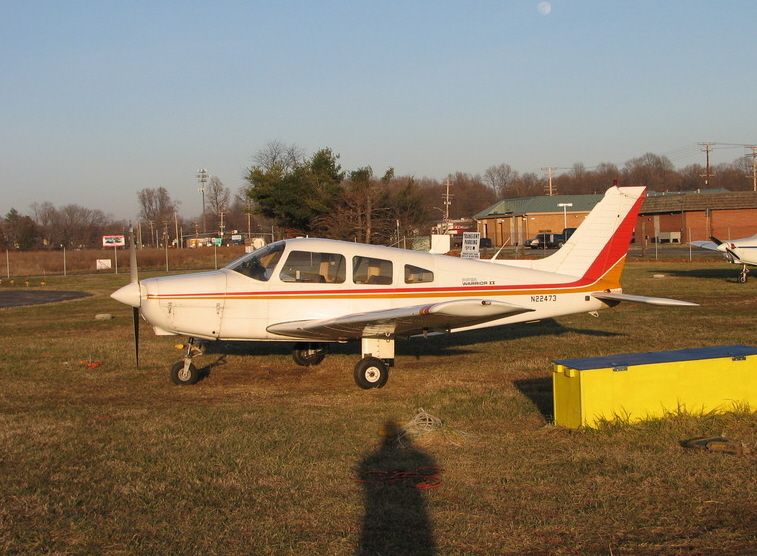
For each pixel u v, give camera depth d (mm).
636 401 6727
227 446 6336
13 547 4301
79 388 9195
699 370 6914
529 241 60969
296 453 6129
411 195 38406
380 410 7746
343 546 4301
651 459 5734
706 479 5262
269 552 4227
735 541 4266
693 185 111125
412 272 10016
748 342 11648
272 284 9680
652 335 12688
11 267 48438
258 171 40312
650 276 26594
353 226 37438
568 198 67812
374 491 5215
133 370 10406
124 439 6594
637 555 4125
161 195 113688
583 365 6715
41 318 18828
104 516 4781
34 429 6965
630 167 119500
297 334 9570
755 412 6984
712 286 22188
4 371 10383
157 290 9500
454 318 8727
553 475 5477
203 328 9578
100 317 18281
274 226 42750
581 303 10633
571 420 6734
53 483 5430
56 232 96688
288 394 8750
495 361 10586
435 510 4832
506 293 10305
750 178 106312
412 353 11461
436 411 7559
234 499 5066
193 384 9422
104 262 48219
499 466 5723
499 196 119688
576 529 4500
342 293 9797
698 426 6559
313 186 38562
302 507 4910
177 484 5383
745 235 55281
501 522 4621
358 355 11422
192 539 4410
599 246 10719
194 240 88625
